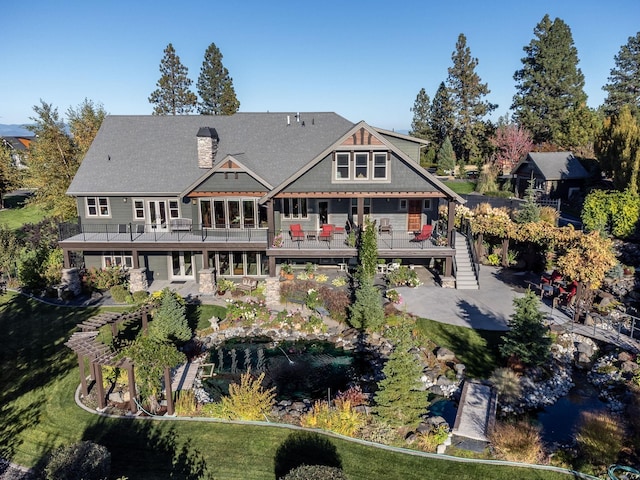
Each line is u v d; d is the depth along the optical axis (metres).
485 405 16.25
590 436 13.75
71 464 12.02
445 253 26.05
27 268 28.12
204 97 64.56
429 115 73.19
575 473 12.97
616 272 24.25
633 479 12.60
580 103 56.53
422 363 19.19
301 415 15.84
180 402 16.44
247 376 16.72
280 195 26.20
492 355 19.42
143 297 25.88
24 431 15.51
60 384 18.22
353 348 21.19
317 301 24.45
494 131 66.12
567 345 19.92
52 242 35.06
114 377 18.27
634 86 67.56
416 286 26.39
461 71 65.75
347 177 26.17
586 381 18.16
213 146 30.06
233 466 13.54
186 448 14.30
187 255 29.62
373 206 29.39
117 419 15.82
